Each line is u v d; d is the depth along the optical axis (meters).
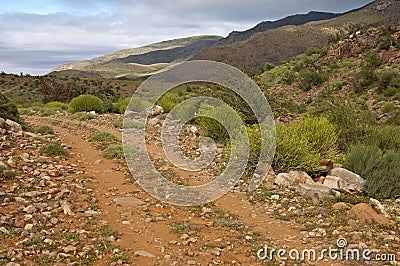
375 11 107.44
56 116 19.47
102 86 63.09
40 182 6.70
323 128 9.56
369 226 5.57
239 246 4.92
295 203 6.73
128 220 5.58
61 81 61.75
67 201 5.96
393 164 8.00
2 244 4.29
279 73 41.19
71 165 8.38
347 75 33.62
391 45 36.84
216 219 5.94
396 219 5.96
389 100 26.42
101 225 5.23
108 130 14.52
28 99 46.97
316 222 5.81
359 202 6.64
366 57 36.59
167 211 6.16
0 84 56.88
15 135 10.28
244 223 5.80
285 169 8.52
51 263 4.02
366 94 28.80
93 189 6.91
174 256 4.48
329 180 7.59
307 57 46.00
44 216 5.20
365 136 11.42
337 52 40.22
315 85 34.25
